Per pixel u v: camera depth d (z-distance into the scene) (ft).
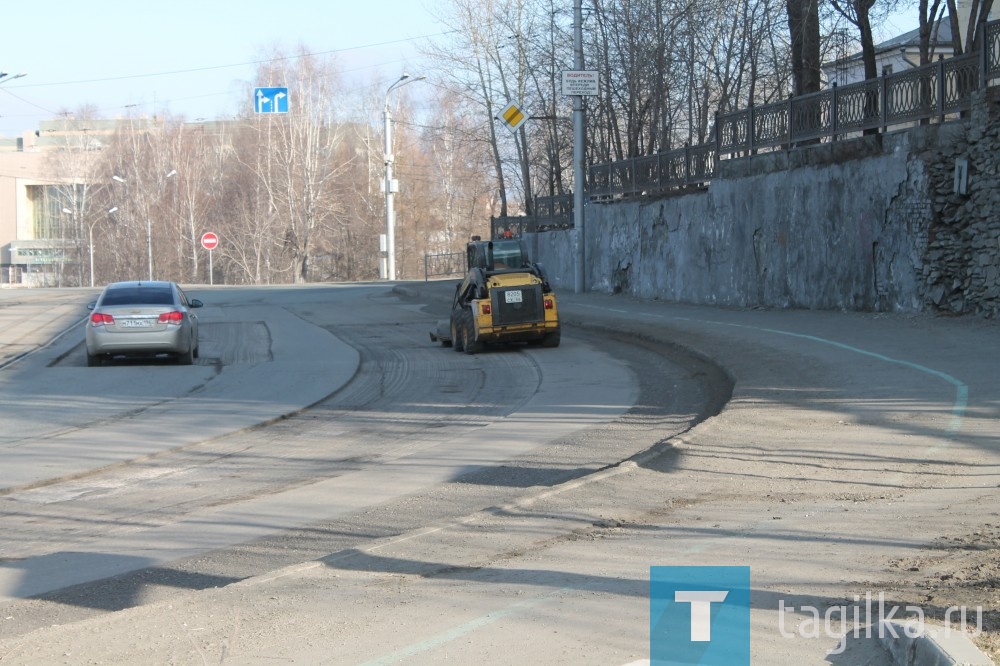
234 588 21.29
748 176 87.97
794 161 81.20
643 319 83.92
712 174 95.91
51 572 23.76
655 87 122.62
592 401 49.65
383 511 29.19
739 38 116.57
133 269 256.73
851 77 125.08
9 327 97.19
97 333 65.36
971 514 25.09
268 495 31.96
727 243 91.50
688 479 31.19
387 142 194.59
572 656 17.02
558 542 24.59
